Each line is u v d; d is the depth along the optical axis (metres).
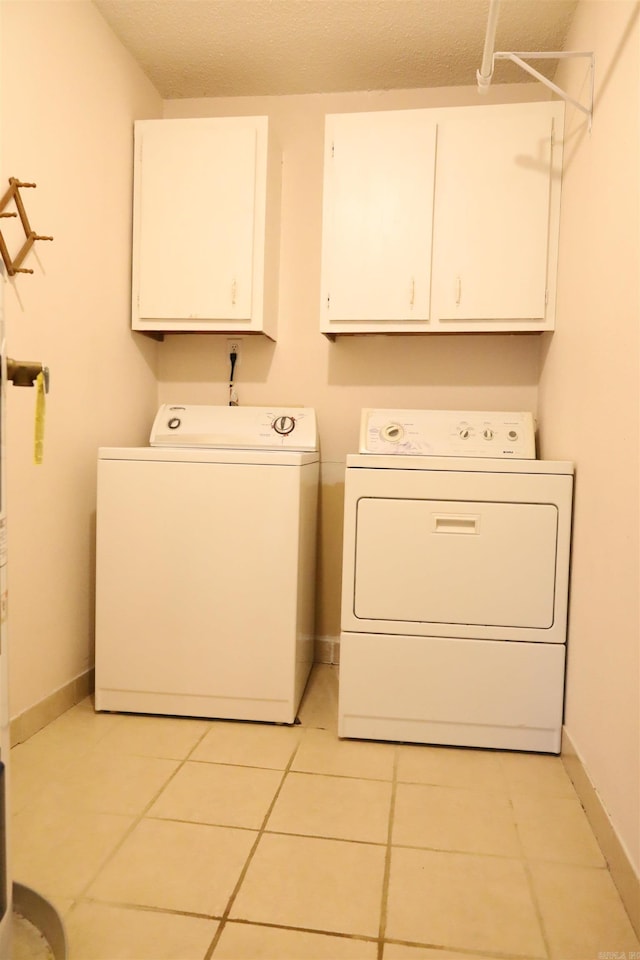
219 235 2.20
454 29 2.02
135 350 2.33
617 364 1.34
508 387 2.36
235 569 1.85
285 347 2.48
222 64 2.25
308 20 2.00
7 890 0.93
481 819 1.40
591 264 1.59
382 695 1.76
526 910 1.12
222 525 1.85
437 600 1.74
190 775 1.56
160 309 2.23
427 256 2.10
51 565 1.83
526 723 1.72
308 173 2.44
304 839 1.31
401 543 1.75
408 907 1.12
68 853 1.25
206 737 1.77
